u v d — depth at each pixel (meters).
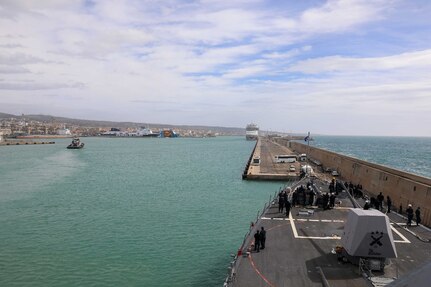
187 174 94.06
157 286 26.86
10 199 59.06
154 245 35.66
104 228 41.69
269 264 20.67
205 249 34.47
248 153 184.88
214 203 55.84
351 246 19.44
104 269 29.88
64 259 32.06
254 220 45.38
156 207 52.91
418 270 7.36
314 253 22.33
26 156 153.25
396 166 123.19
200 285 27.05
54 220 45.41
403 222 30.77
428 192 35.69
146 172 98.56
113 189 69.38
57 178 84.75
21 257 32.59
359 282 17.92
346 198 38.97
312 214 31.38
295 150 164.25
